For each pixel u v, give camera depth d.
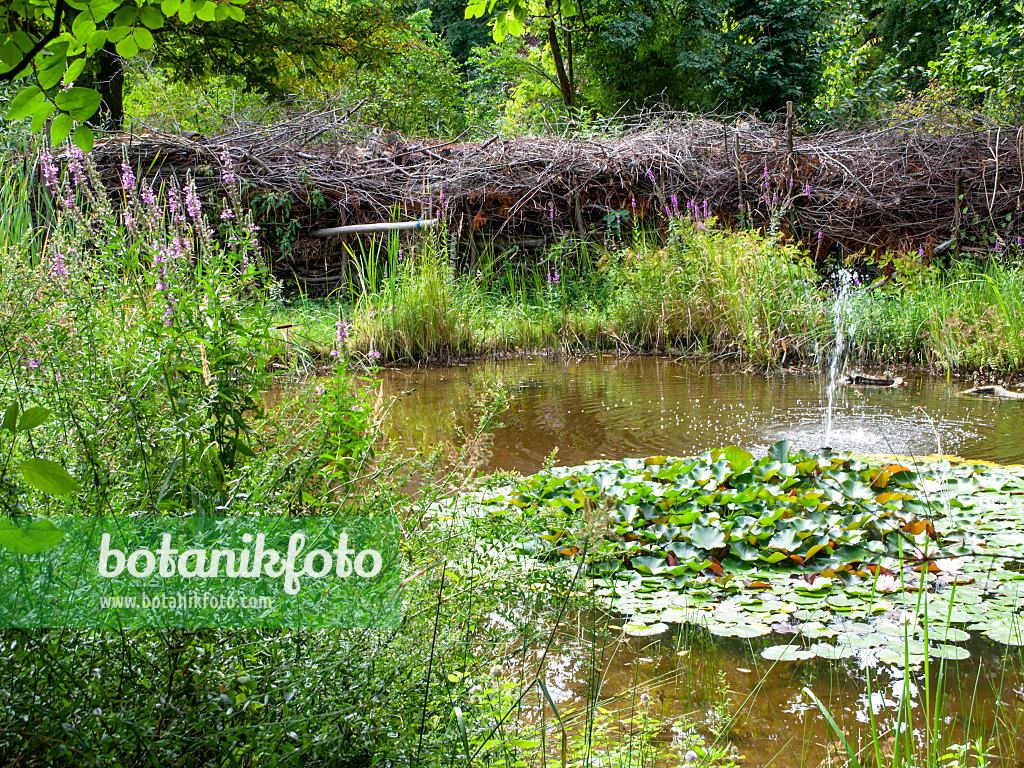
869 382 6.86
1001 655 2.18
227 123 11.43
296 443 1.90
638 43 18.45
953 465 4.03
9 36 1.33
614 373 7.51
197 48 12.57
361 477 1.87
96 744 1.03
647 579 2.71
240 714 1.18
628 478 3.49
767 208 10.75
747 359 8.15
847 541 2.92
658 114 12.70
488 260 10.75
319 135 10.77
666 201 10.82
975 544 2.99
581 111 13.16
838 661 2.18
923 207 10.62
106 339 1.79
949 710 1.93
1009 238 10.16
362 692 1.26
